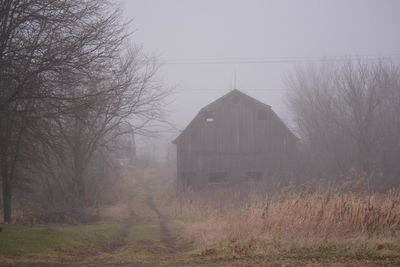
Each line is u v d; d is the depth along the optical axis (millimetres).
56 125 19734
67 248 14422
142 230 22531
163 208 37156
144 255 13156
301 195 18250
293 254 11367
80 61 15859
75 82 16125
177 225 24188
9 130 17531
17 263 11016
